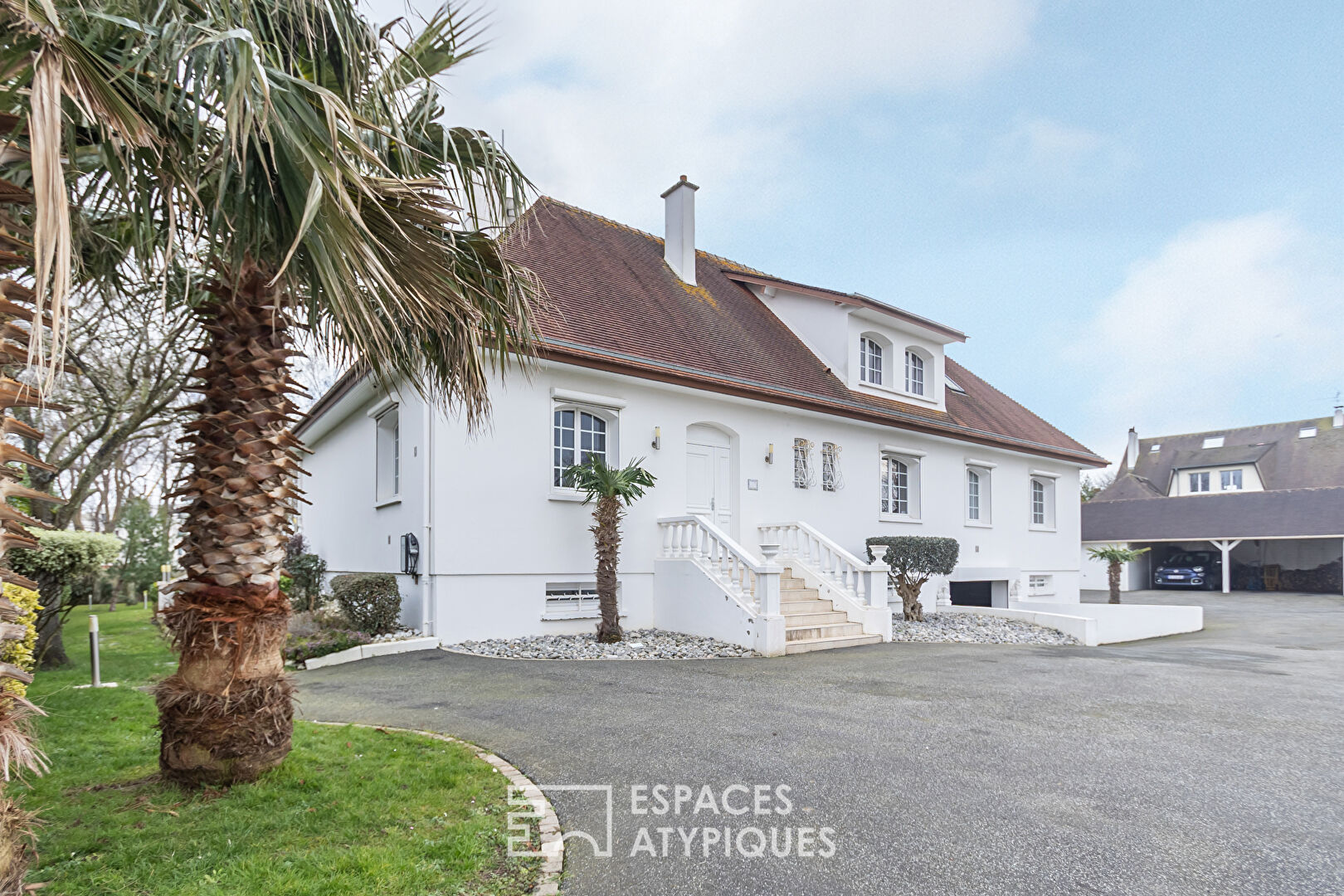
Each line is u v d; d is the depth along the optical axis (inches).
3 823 97.0
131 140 102.2
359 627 386.3
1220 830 151.6
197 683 159.3
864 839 146.6
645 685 292.7
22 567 259.4
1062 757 202.4
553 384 426.3
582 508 436.1
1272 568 1226.6
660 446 471.5
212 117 122.3
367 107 149.3
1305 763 198.4
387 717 236.4
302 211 127.1
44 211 82.5
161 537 811.4
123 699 253.3
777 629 385.4
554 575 422.9
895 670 343.0
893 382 666.2
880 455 624.1
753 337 600.7
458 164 170.6
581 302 480.7
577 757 196.4
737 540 512.7
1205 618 775.1
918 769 190.1
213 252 138.6
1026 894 124.6
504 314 193.8
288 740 169.5
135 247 141.1
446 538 386.3
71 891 116.7
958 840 145.9
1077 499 858.8
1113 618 573.0
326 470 674.2
